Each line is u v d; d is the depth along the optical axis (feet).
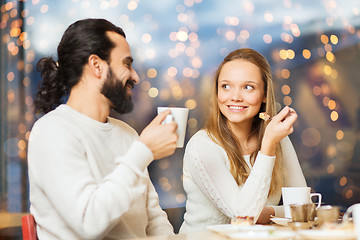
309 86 14.58
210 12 13.38
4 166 10.36
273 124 4.46
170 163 12.78
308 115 14.69
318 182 14.58
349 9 14.69
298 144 14.66
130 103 4.36
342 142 14.83
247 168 5.53
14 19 10.69
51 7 11.00
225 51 13.53
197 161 5.20
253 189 4.51
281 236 2.93
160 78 12.98
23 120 10.50
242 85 5.44
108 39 4.19
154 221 4.82
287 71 14.30
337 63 14.84
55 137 3.74
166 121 3.88
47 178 3.60
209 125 5.65
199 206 5.39
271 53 14.14
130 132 4.71
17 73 10.60
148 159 3.66
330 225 3.00
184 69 13.09
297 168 6.14
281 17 14.08
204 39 13.37
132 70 4.42
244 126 5.73
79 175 3.61
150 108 12.91
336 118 14.46
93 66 4.13
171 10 13.05
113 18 12.27
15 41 10.66
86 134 4.07
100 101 4.26
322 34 14.55
